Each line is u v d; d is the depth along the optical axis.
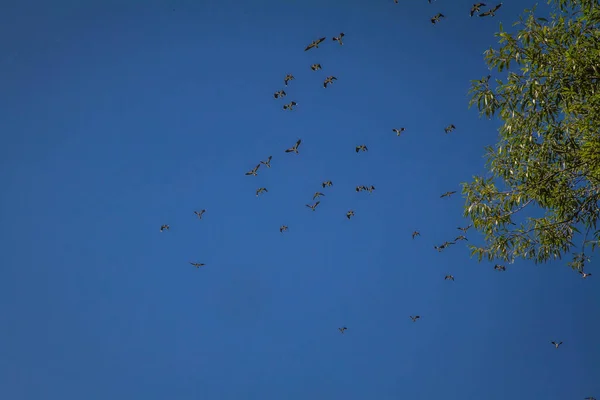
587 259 14.52
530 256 14.30
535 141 13.19
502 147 13.83
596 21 12.51
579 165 12.48
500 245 14.26
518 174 13.64
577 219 13.50
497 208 14.04
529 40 12.84
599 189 12.68
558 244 13.90
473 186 14.18
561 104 12.68
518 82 13.19
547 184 13.10
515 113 13.31
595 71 11.84
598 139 11.76
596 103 11.87
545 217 13.95
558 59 12.41
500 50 13.27
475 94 13.71
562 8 13.31
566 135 12.88
